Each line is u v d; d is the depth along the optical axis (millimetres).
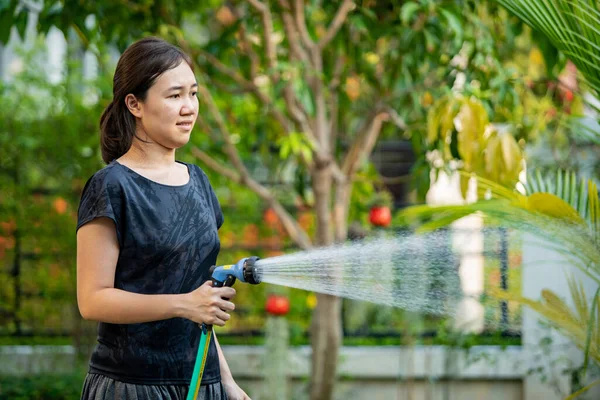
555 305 6637
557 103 9969
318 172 10016
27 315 12766
